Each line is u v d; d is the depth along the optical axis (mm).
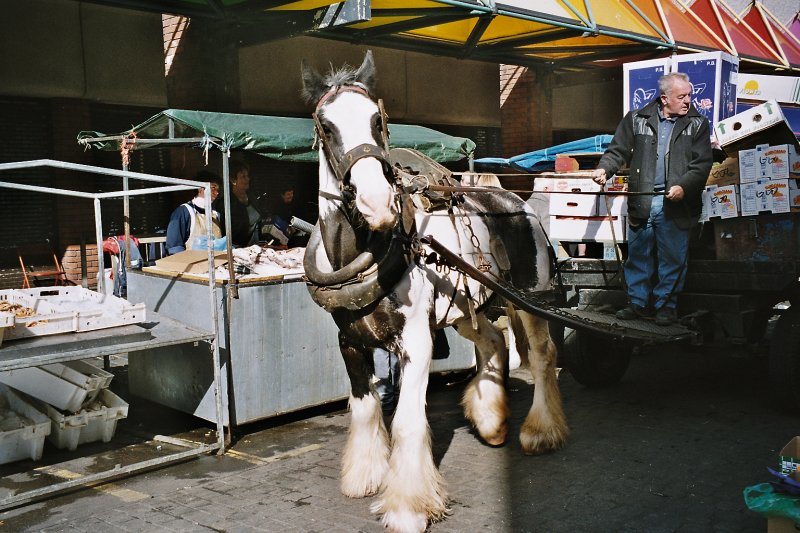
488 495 4316
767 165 5445
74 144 8828
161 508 4242
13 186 5504
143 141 5836
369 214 3258
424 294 3949
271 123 6160
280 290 5574
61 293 5801
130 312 4887
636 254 5754
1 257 8500
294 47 10203
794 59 13727
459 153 7484
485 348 5242
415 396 3926
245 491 4465
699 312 5652
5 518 4145
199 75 8617
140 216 9492
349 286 3764
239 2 7438
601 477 4539
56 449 5316
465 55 10477
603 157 5699
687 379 6848
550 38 9711
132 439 5543
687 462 4746
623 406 6020
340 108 3502
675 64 7473
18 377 5223
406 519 3795
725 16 12930
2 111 8398
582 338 6297
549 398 5078
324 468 4828
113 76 8914
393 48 9891
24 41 8219
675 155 5453
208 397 5500
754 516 3945
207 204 5027
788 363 5496
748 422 5527
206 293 5391
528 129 12883
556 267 5477
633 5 10125
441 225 4266
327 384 5887
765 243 5543
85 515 4172
